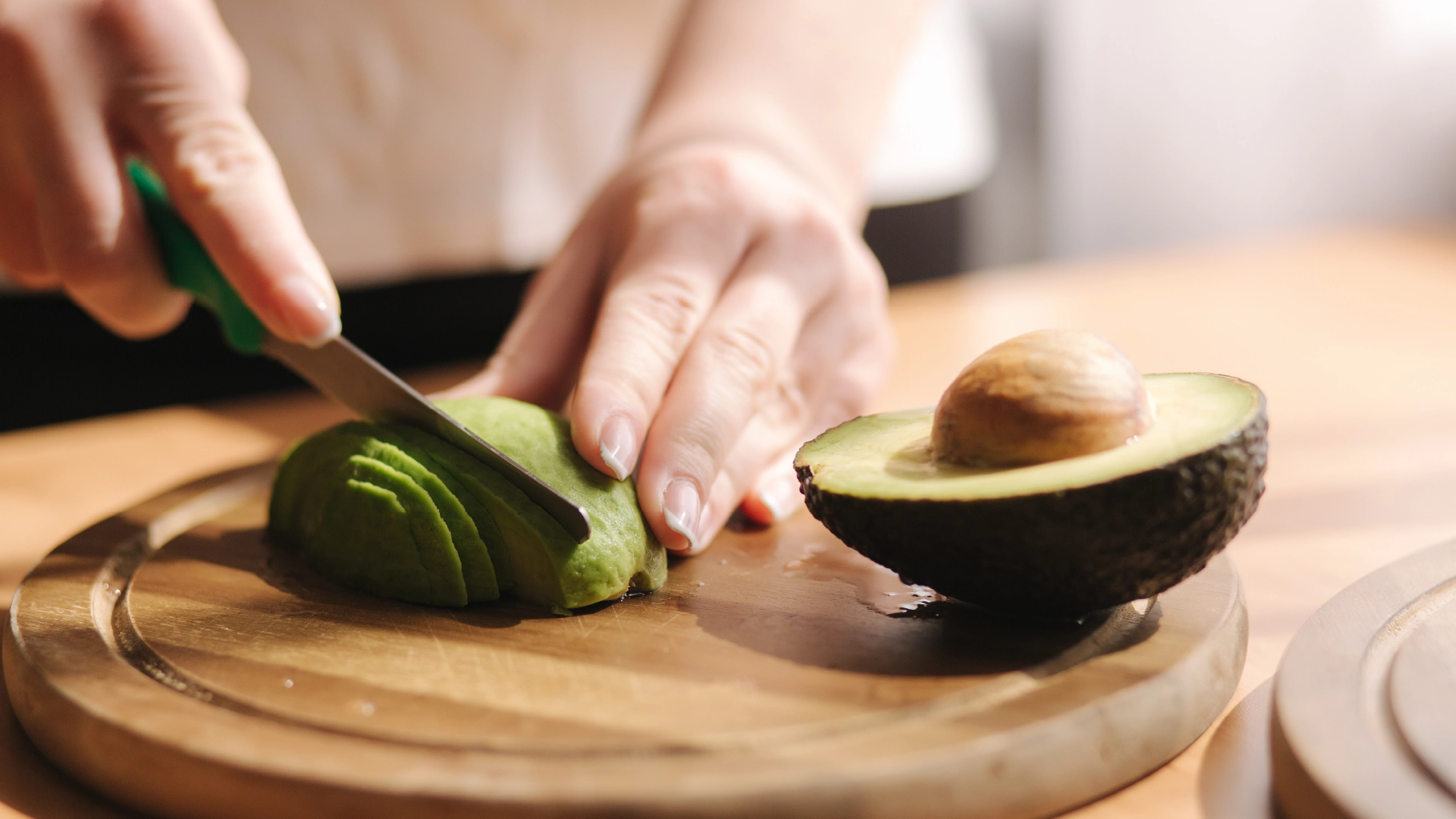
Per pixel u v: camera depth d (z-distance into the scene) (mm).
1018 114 1436
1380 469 591
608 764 411
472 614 486
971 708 427
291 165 801
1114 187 1374
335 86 801
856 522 450
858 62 652
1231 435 438
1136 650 446
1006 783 415
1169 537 435
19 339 779
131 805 428
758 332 533
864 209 1013
